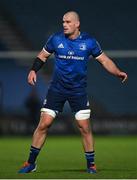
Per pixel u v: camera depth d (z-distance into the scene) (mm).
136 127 69750
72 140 60500
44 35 89188
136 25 89750
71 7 92125
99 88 84062
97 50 22938
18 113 74625
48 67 81438
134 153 40781
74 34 22625
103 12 91812
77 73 22859
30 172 23406
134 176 21812
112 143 54688
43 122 23172
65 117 69438
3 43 88938
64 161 33281
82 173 23172
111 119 69688
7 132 68500
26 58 81375
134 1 92125
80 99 23125
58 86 23031
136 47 88562
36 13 91062
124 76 23047
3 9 90875
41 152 42375
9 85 80938
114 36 89375
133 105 83312
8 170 25516
